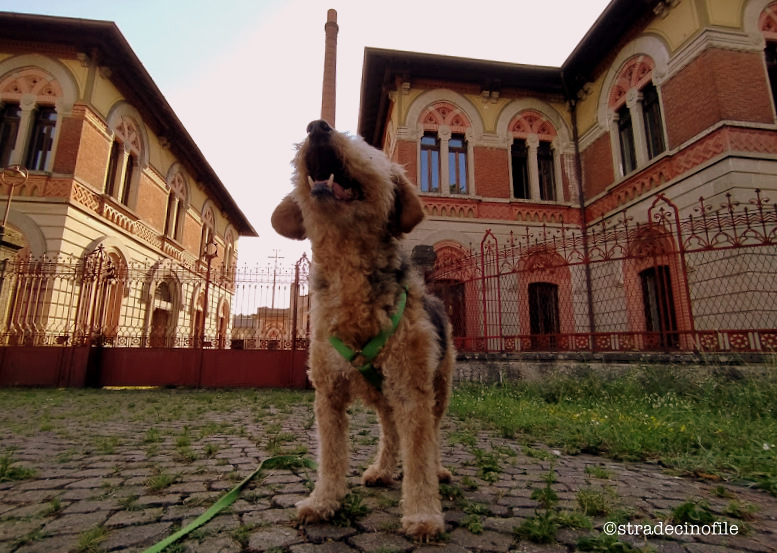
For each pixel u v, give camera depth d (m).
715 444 3.98
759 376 6.39
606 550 1.93
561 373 8.15
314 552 1.88
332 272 2.34
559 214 14.55
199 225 23.23
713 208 9.75
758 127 9.73
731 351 7.24
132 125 16.05
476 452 3.75
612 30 13.02
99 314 10.82
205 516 2.22
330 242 2.29
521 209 14.38
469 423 5.54
